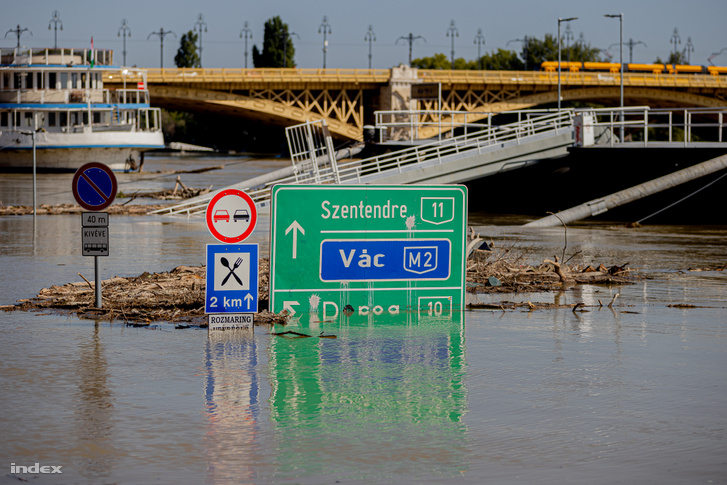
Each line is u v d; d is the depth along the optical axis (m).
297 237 23.11
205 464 12.22
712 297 27.06
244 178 116.19
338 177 58.75
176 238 43.56
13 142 130.75
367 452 12.76
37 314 23.12
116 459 12.38
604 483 11.65
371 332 21.23
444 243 24.02
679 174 53.09
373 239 23.53
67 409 14.67
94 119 136.38
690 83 176.25
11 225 49.31
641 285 29.66
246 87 153.75
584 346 19.91
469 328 21.89
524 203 71.62
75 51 134.12
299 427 13.86
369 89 164.50
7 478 11.62
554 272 31.25
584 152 64.31
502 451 12.84
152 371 17.22
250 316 21.17
